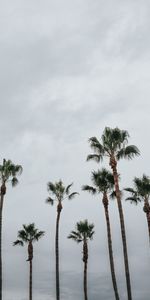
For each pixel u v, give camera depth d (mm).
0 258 44062
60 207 51750
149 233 42812
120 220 37062
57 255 49531
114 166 39094
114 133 39875
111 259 42906
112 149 39719
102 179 46094
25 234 60438
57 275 48406
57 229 50781
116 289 41344
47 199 52250
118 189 38250
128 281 34969
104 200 45844
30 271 58781
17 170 48031
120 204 37656
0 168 47594
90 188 46469
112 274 42219
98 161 40375
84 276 55344
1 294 42719
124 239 36406
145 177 44281
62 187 52375
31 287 57844
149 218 43062
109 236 44156
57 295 47406
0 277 43250
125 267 35500
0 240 44844
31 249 59875
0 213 45812
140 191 43906
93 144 40375
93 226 57750
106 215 45188
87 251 56656
